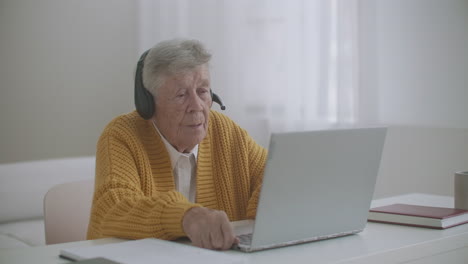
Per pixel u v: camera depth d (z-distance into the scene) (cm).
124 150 151
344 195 121
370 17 275
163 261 97
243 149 175
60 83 376
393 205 156
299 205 113
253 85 318
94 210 140
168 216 119
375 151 123
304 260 103
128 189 140
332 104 291
